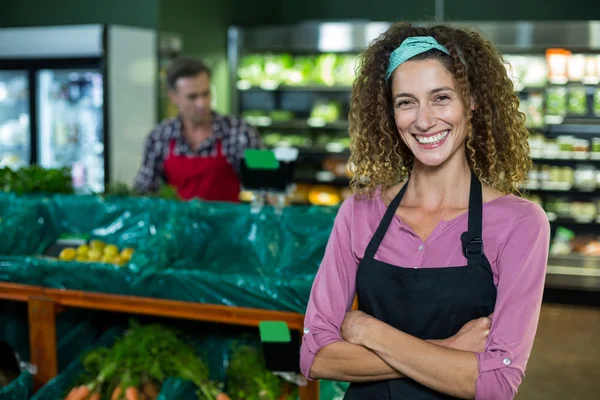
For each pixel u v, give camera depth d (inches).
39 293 99.0
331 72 242.5
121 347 99.4
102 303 97.0
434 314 59.1
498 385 54.6
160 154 152.2
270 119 248.2
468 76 61.7
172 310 94.0
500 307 56.8
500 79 62.6
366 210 65.2
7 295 100.9
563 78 222.1
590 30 214.5
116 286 96.6
